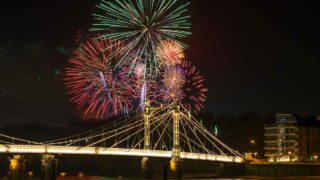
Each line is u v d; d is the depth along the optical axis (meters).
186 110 193.12
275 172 190.62
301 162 188.50
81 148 154.62
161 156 182.38
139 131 194.38
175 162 179.12
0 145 134.88
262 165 196.00
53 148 146.25
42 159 145.00
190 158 187.88
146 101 185.25
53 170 144.75
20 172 149.62
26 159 153.38
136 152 173.75
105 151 162.62
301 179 173.25
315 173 178.75
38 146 142.50
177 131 180.75
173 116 182.12
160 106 185.88
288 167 186.50
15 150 137.50
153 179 190.88
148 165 194.88
